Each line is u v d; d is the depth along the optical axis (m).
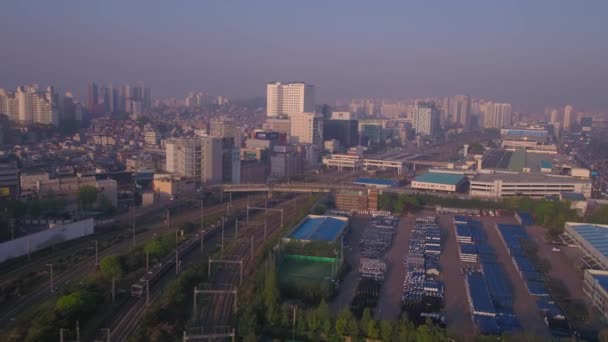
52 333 169.12
